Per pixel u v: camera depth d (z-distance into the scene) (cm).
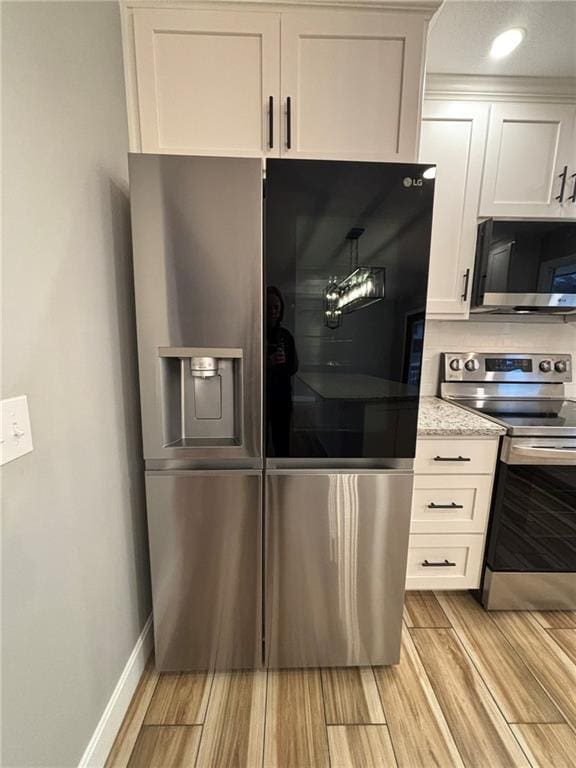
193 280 102
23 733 73
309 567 121
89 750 97
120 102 112
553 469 150
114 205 108
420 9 113
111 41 106
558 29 128
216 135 120
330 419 113
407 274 107
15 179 70
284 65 116
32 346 74
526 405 193
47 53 78
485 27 128
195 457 111
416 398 113
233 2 111
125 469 117
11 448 68
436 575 162
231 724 114
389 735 111
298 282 104
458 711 118
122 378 114
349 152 122
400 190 103
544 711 119
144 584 132
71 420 88
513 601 160
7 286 68
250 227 100
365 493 117
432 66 148
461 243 168
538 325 202
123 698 114
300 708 119
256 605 124
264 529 118
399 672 132
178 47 114
